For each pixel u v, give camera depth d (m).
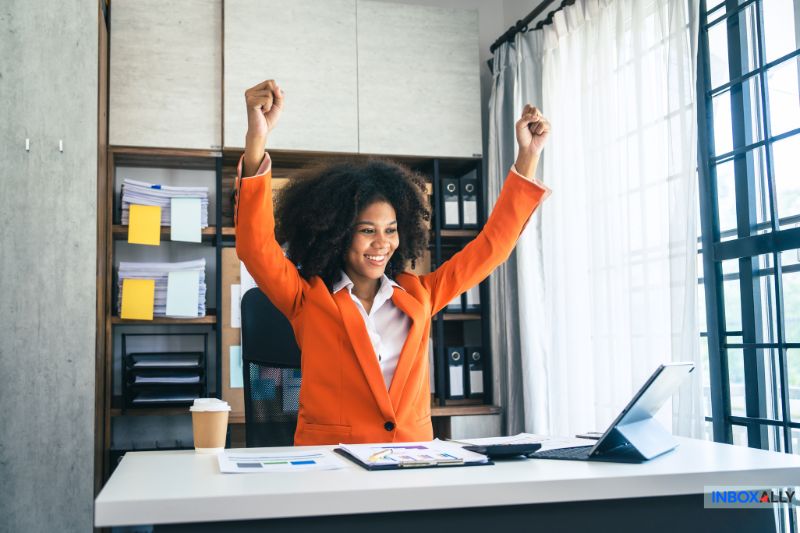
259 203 1.56
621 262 2.72
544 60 3.25
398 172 1.92
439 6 3.81
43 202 2.71
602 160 2.81
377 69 3.40
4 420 2.63
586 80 2.95
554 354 3.08
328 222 1.71
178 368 3.10
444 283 1.82
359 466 1.16
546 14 3.45
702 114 2.54
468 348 3.46
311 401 1.62
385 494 0.98
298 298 1.69
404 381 1.63
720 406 2.39
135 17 3.18
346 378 1.60
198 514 0.92
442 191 3.47
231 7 3.25
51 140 2.74
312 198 1.78
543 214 3.21
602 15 2.85
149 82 3.17
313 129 3.30
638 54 2.64
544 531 1.08
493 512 1.05
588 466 1.17
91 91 2.79
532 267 3.24
